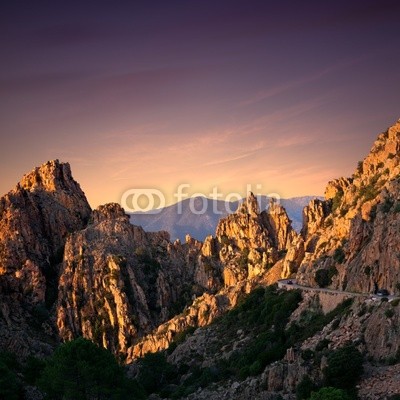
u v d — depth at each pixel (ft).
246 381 626.64
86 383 540.11
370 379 518.78
